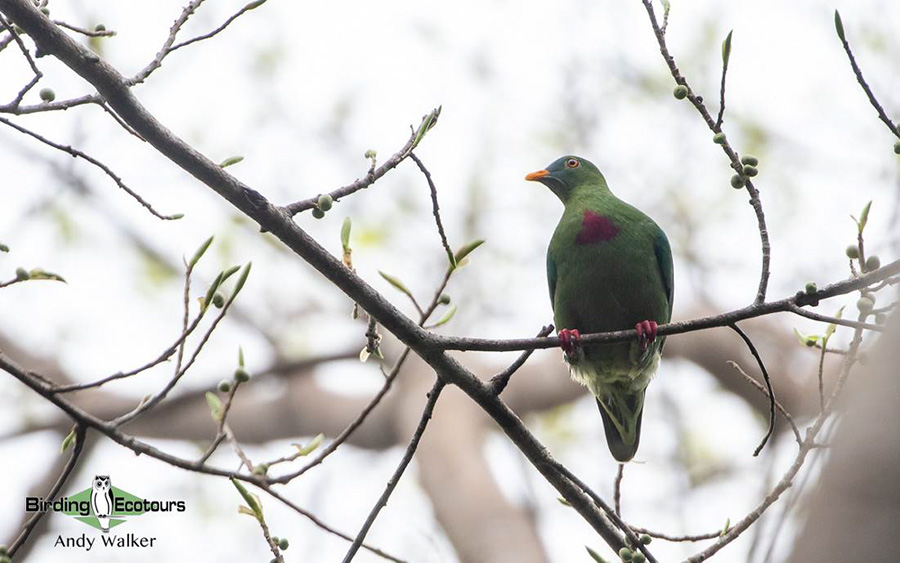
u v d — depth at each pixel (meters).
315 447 7.25
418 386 20.59
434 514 18.00
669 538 7.90
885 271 7.12
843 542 5.02
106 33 7.21
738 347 18.88
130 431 20.38
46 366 19.62
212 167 7.50
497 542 16.64
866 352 6.09
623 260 10.95
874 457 5.11
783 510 7.02
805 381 18.67
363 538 7.62
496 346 8.09
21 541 6.40
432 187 7.86
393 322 7.93
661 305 11.15
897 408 5.18
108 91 7.20
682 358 19.05
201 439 20.73
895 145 6.66
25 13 6.93
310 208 7.78
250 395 21.27
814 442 7.77
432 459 18.72
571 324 11.37
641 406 11.31
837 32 6.64
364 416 7.38
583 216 11.27
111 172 7.55
